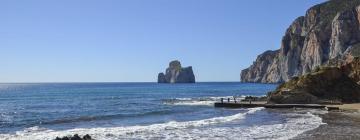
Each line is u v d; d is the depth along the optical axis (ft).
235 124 126.31
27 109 220.64
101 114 180.86
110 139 94.84
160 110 202.59
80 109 219.41
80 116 168.25
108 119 154.40
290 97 213.66
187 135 101.30
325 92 229.25
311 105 195.11
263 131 107.96
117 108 224.94
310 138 93.09
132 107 231.71
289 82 244.42
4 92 488.44
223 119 140.67
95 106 244.22
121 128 114.21
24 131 113.29
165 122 140.15
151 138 96.48
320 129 108.37
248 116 153.28
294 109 190.08
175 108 217.36
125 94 434.30
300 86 229.86
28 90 572.10
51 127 127.65
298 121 132.16
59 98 345.92
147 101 295.69
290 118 143.64
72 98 346.33
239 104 215.51
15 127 130.82
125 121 146.51
